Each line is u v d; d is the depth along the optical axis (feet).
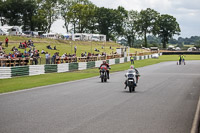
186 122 28.19
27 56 108.88
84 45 270.67
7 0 383.86
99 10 447.83
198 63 181.27
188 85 65.16
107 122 27.91
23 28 397.39
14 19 393.29
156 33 475.31
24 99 43.34
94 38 323.37
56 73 103.50
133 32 486.79
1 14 388.16
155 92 52.49
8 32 243.81
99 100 42.39
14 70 85.87
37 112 32.83
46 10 379.96
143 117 30.32
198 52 349.00
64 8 400.67
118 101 41.47
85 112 32.94
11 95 48.29
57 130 24.82
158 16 474.08
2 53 100.32
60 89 57.36
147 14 470.80
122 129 25.22
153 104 38.88
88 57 147.74
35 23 374.84
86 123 27.45
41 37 244.63
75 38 300.81
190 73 103.96
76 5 385.91
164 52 347.77
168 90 55.67
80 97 45.60
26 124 26.99
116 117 30.25
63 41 256.73
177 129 25.45
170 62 194.29
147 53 291.38
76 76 92.48
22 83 70.28
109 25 451.53
